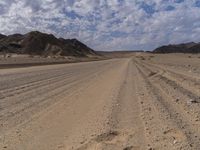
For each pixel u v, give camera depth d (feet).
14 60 239.50
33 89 64.59
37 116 38.58
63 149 25.59
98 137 28.19
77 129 31.78
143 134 28.50
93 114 38.81
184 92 53.67
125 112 38.96
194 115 34.81
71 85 72.54
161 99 47.29
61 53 613.52
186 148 23.81
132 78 85.40
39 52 609.42
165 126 30.66
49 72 117.80
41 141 28.02
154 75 90.74
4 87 67.00
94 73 113.50
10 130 32.04
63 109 42.93
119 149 24.70
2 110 42.45
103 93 57.72
